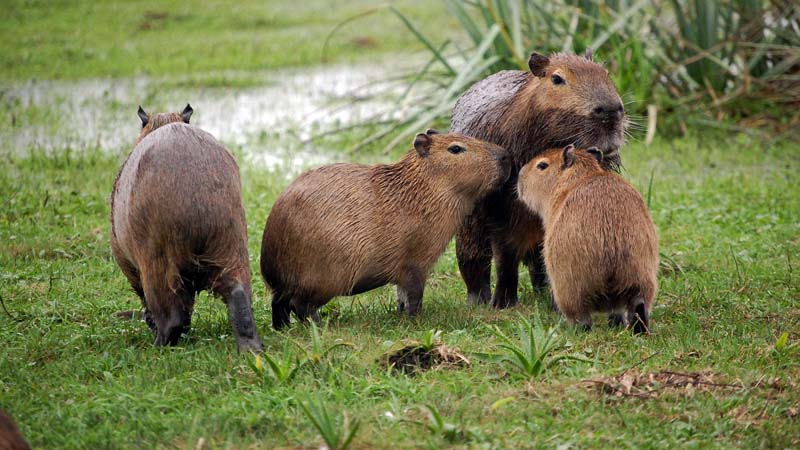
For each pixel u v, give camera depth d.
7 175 27.75
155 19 55.84
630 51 33.72
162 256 14.62
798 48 33.12
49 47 48.50
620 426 12.22
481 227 18.38
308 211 16.19
